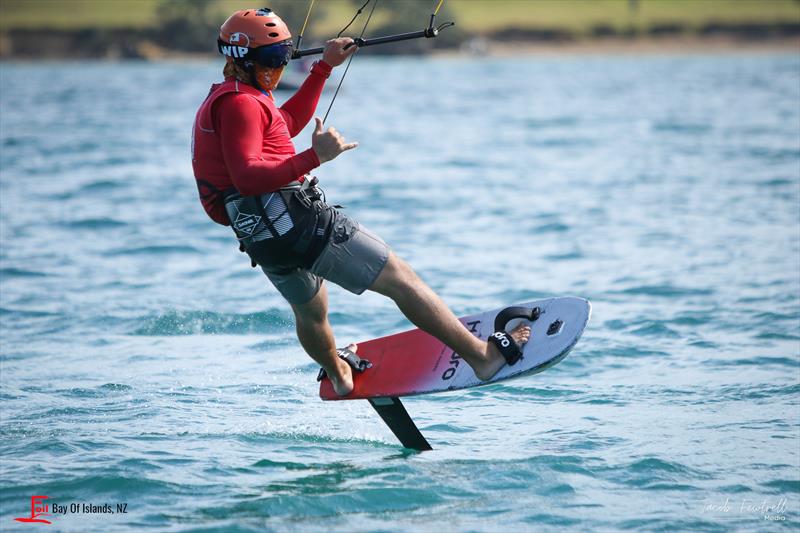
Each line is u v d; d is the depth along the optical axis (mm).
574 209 57000
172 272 42156
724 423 23516
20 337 32406
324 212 18562
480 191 65312
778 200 58219
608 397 25875
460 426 23891
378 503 19125
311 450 22203
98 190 66625
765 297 36031
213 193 18609
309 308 20250
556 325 20391
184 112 144500
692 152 85250
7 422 23875
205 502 19109
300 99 19750
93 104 162125
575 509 18797
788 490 19625
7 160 84500
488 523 18234
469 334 19906
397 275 19047
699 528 17984
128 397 26094
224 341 32031
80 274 41750
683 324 32844
